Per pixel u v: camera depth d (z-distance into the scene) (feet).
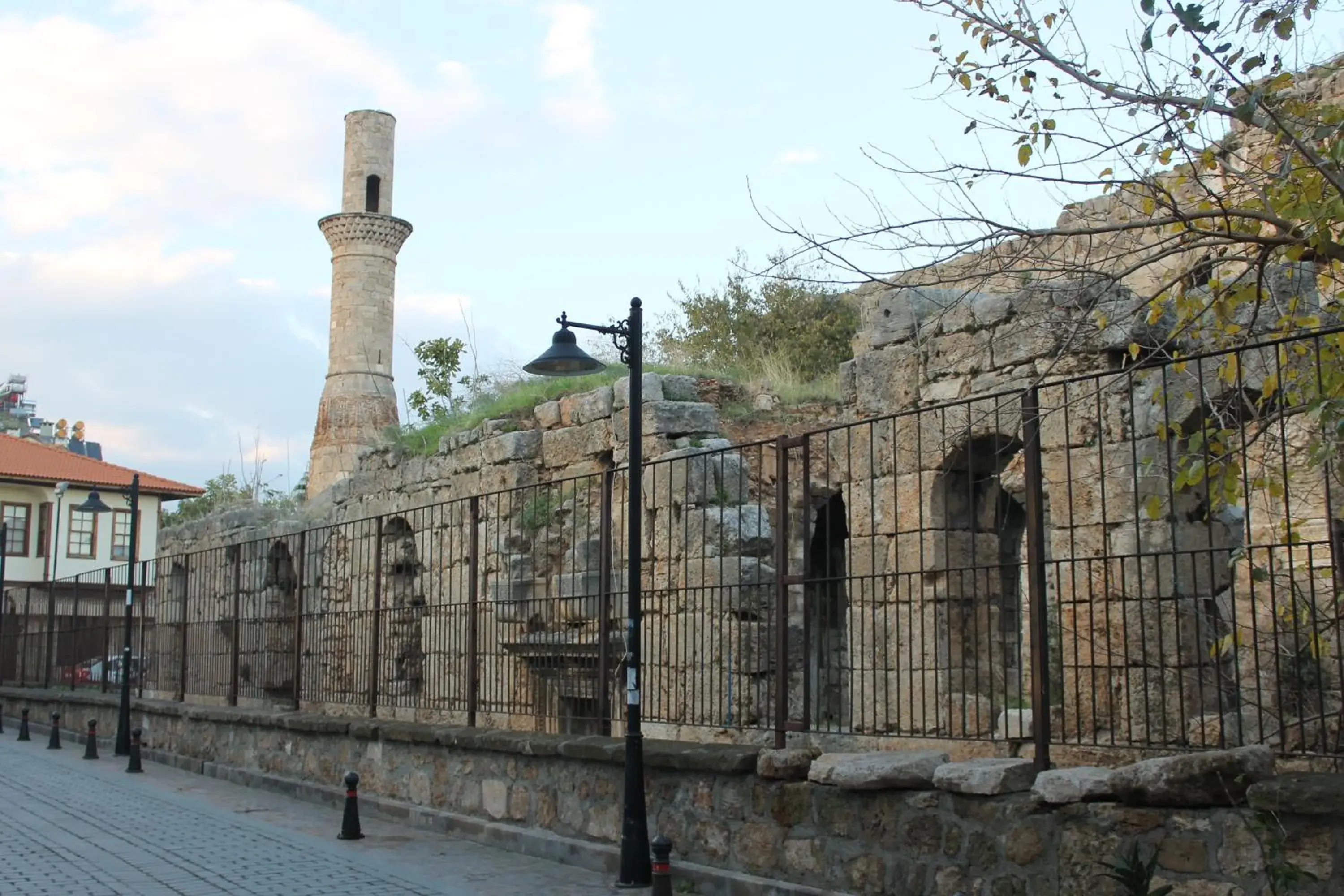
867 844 29.07
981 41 29.86
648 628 47.34
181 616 79.61
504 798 42.27
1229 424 33.65
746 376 64.39
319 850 40.75
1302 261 33.12
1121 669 38.68
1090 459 40.65
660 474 51.44
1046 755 27.07
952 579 44.80
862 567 47.50
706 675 47.32
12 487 178.91
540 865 38.06
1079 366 41.09
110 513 185.68
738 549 46.55
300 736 57.00
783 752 31.60
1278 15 26.48
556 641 44.93
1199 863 22.89
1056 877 25.05
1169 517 37.88
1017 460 43.50
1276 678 26.48
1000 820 26.16
